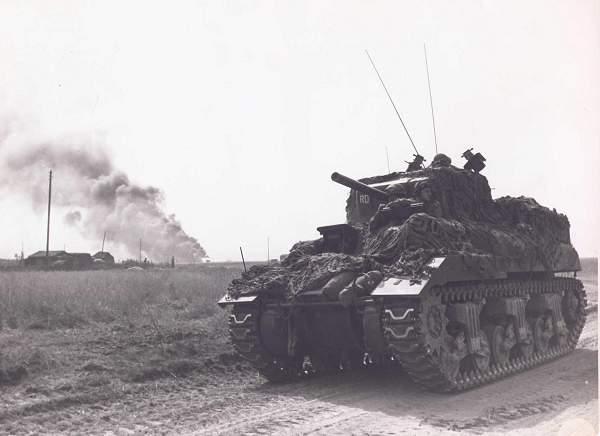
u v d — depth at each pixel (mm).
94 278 27453
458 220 12820
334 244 13375
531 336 13836
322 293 11000
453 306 11352
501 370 12312
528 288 14219
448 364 10719
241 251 13547
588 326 21047
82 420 9062
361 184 13008
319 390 11352
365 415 9281
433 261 10578
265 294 12352
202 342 14953
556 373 12922
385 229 12336
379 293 10258
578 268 17016
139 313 18656
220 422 8930
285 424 8758
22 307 17359
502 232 13453
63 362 12258
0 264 43750
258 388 11672
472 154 14625
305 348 12969
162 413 9492
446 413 9406
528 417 9062
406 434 8172
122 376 11828
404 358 10258
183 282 27375
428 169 13461
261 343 12312
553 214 16156
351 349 13000
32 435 8312
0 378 10781
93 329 15953
